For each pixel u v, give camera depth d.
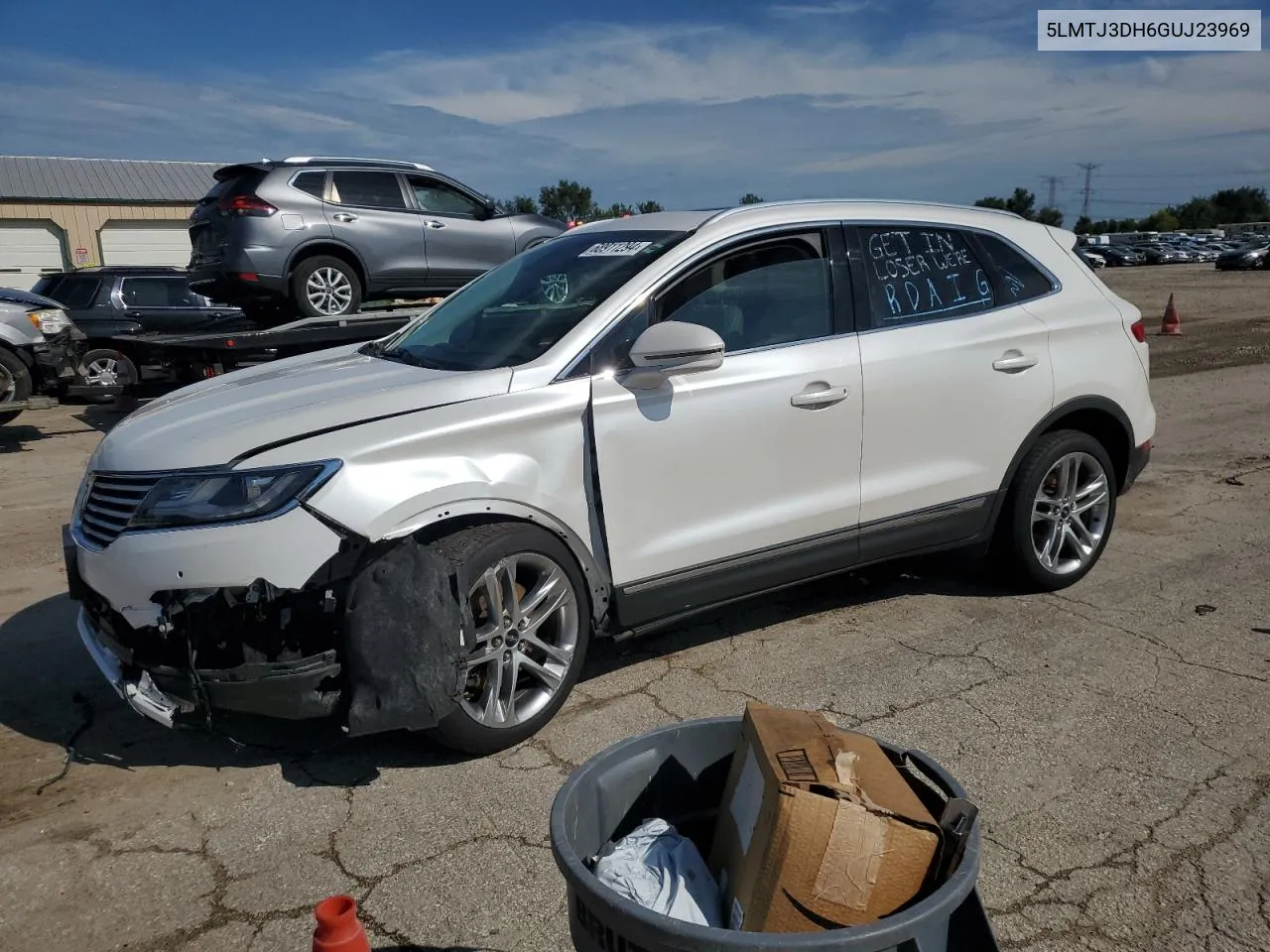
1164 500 6.95
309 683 3.26
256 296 9.05
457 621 3.28
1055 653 4.43
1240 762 3.50
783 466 4.16
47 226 31.62
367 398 3.56
